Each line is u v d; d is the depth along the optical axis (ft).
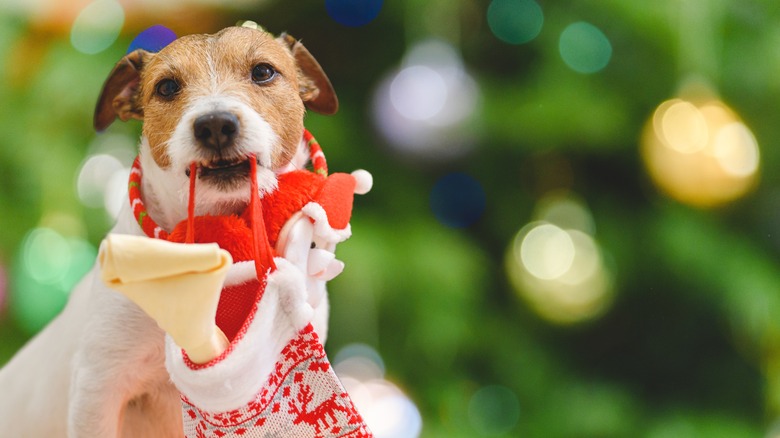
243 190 3.59
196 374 3.23
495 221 5.90
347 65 5.80
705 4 5.22
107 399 3.86
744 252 5.56
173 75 3.76
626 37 5.56
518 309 5.93
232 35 3.82
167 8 5.52
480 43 5.77
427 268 5.28
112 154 5.56
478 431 5.49
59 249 5.27
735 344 6.01
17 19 5.47
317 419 3.38
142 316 3.84
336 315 5.42
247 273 3.38
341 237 3.57
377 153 5.59
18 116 5.41
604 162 5.94
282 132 3.77
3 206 5.46
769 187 5.82
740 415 5.93
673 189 5.01
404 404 5.19
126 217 3.88
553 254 5.43
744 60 5.53
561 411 5.60
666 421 5.60
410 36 5.41
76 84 5.28
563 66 5.37
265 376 3.32
